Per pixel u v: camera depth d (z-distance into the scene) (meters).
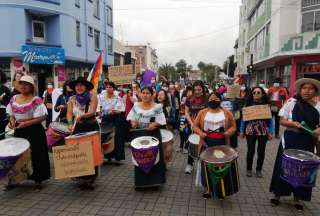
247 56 39.81
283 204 5.18
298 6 21.53
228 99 11.30
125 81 13.57
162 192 5.61
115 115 7.27
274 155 8.52
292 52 20.19
